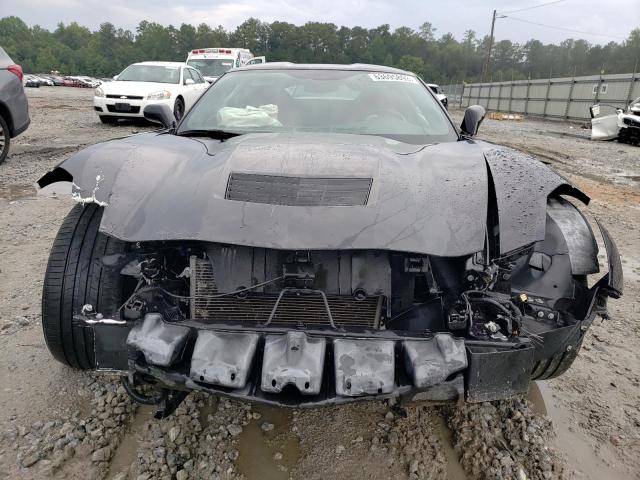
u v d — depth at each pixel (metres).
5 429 2.24
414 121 3.15
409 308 2.14
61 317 2.18
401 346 1.85
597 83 28.30
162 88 12.69
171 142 2.66
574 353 2.24
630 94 25.77
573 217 2.34
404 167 2.31
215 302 2.14
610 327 3.46
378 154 2.38
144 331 1.88
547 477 2.13
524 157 2.50
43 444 2.17
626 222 6.09
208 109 3.28
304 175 2.13
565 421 2.49
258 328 1.89
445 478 2.11
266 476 2.06
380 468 2.13
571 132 20.66
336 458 2.18
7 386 2.54
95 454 2.11
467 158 2.43
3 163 7.80
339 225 1.92
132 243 2.21
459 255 1.90
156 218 2.01
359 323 2.13
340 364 1.78
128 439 2.24
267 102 3.26
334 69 3.63
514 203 2.09
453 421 2.42
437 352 1.82
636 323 3.52
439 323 2.08
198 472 2.06
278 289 2.05
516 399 2.60
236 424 2.34
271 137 2.71
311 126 3.07
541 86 34.19
